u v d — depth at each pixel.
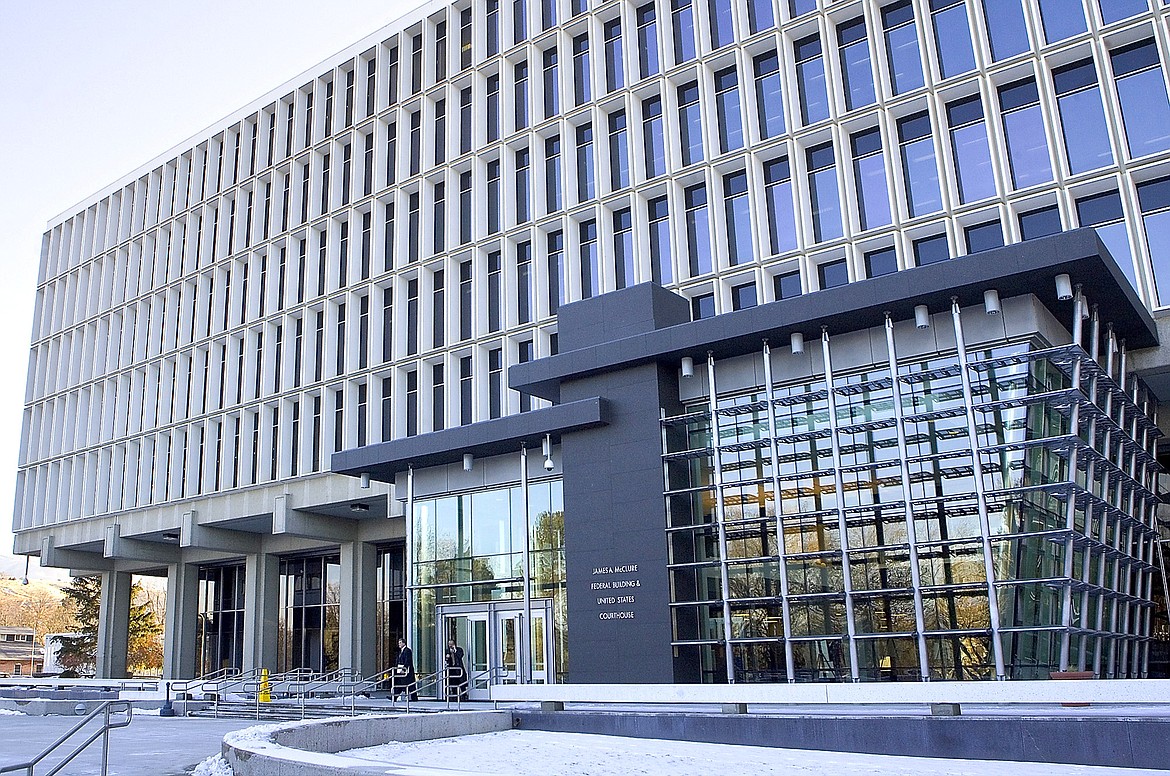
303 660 42.56
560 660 25.16
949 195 25.77
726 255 29.34
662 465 22.95
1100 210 24.12
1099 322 21.36
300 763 8.91
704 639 22.42
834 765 12.02
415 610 28.42
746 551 22.38
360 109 40.66
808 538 21.67
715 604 22.22
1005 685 12.95
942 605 19.70
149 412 45.53
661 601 22.12
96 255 51.59
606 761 12.73
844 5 28.39
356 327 38.28
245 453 40.22
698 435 23.67
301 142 42.66
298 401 39.72
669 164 30.83
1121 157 23.58
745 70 30.05
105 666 49.22
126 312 48.41
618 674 22.38
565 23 34.66
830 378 21.48
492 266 35.25
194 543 40.75
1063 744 11.92
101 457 47.00
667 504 22.78
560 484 26.22
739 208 29.81
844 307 20.88
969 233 25.94
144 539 45.00
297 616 43.44
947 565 19.78
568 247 32.56
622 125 32.84
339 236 40.06
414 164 38.78
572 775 11.25
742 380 23.34
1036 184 24.83
